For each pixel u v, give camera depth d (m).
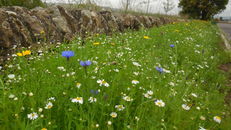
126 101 1.97
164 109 1.80
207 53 5.36
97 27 5.89
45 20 4.35
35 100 1.70
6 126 1.37
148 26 9.95
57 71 2.51
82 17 5.55
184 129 1.78
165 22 13.85
